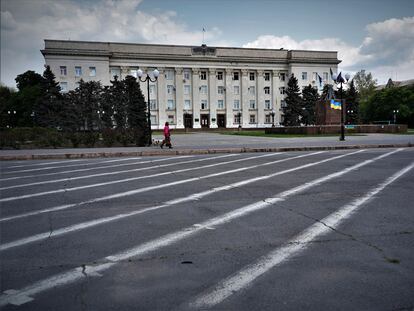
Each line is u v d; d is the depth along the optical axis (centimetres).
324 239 457
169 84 7769
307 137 3125
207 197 718
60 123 5725
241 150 1866
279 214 581
